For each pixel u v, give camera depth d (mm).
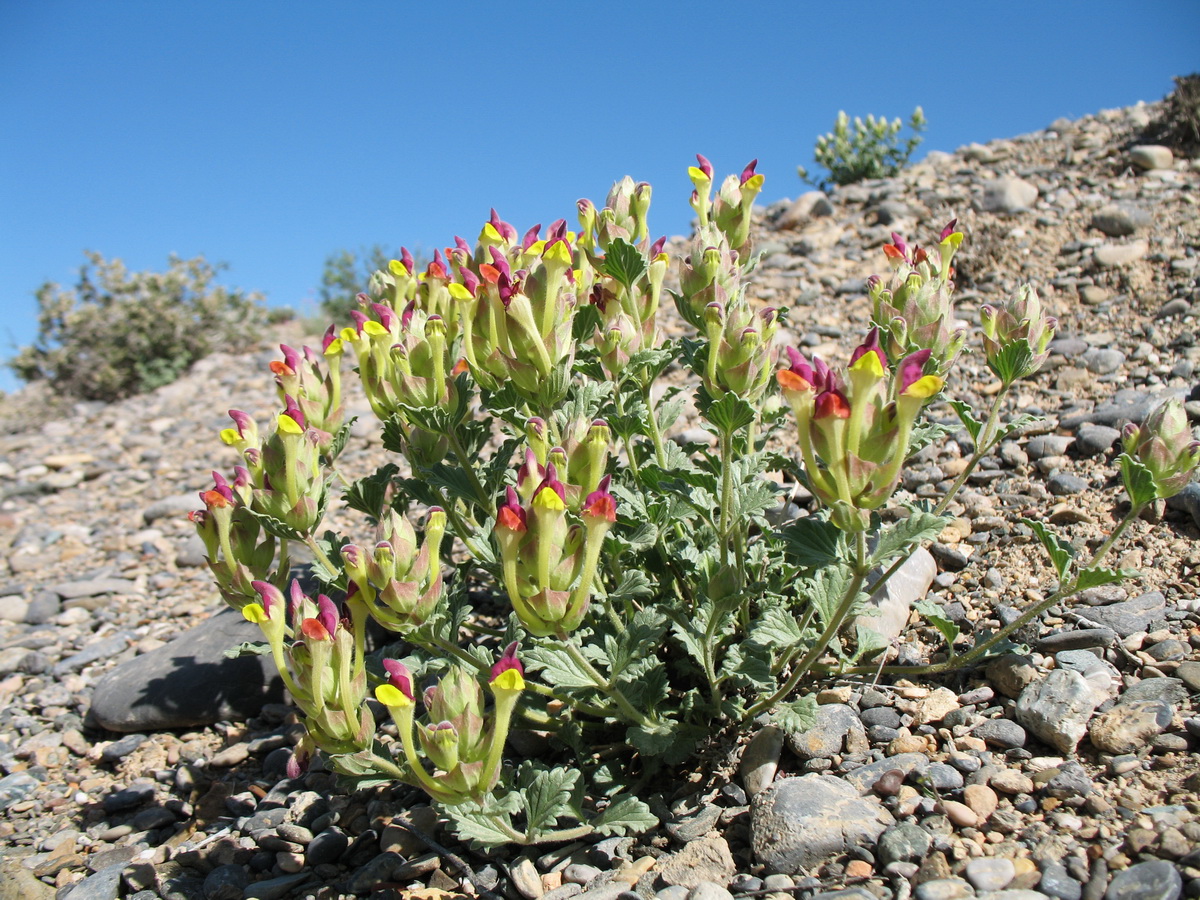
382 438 3061
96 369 13227
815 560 2234
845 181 10750
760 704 2701
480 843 2574
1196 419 3982
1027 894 1957
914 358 1853
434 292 3125
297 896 2691
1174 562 3205
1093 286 5879
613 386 2840
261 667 3947
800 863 2240
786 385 1938
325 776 3336
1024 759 2477
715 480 2482
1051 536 2592
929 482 4188
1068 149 8406
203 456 8188
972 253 6750
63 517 7051
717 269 2590
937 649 3141
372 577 2240
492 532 2705
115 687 3996
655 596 3092
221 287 14719
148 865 2939
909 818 2307
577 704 2703
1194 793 2162
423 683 3336
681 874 2324
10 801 3520
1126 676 2725
